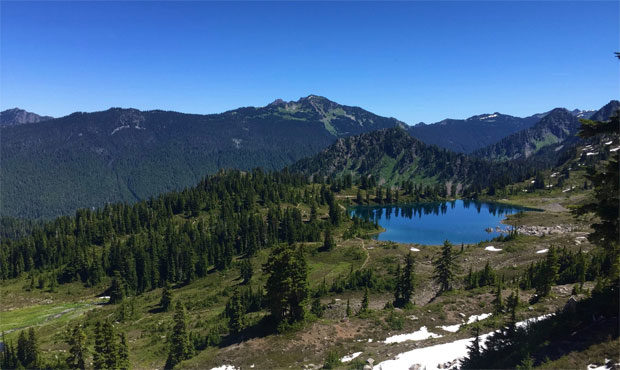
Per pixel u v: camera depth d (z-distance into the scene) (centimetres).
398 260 12350
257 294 9144
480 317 5712
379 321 5556
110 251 16088
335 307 8100
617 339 2306
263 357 4709
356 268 12119
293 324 5400
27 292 14188
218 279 13262
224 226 18138
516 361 2592
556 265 5934
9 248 17412
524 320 4531
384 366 3581
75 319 11031
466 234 19312
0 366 6725
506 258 11400
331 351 4422
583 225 16862
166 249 15275
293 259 5512
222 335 6919
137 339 8275
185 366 5009
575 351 2358
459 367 3089
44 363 6844
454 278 9119
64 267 15812
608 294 2883
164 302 10925
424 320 5631
